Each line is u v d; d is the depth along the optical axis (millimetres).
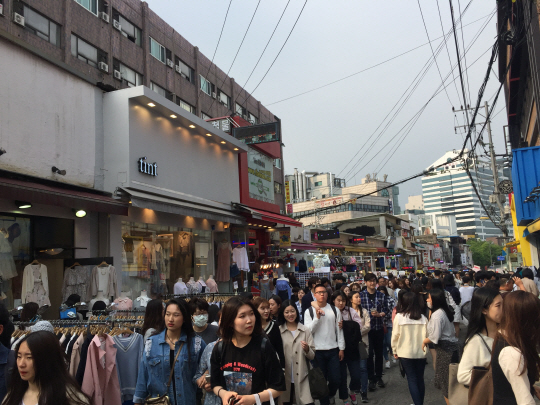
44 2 16453
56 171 9688
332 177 75750
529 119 19391
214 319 6062
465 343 3533
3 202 8766
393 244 44344
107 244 10773
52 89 9906
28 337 2881
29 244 9367
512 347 2793
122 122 11328
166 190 12602
